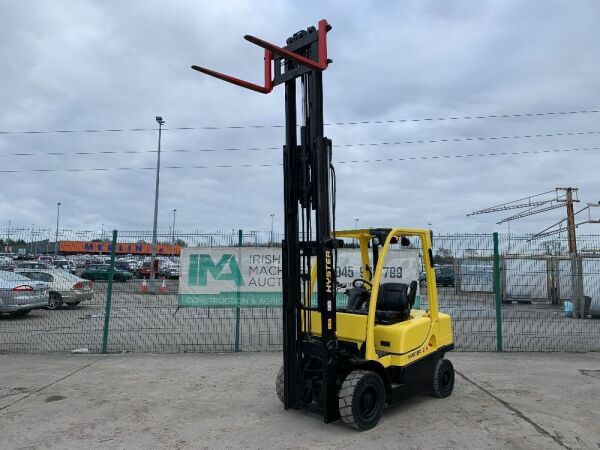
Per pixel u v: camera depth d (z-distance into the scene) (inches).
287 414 225.3
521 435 197.6
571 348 395.9
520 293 472.1
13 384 281.4
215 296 381.1
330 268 213.2
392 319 235.6
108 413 228.5
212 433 201.3
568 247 699.4
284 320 229.9
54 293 608.7
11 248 458.6
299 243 226.8
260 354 371.2
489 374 306.5
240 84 219.0
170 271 421.7
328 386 209.2
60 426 210.4
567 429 205.0
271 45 180.5
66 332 459.2
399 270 378.3
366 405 206.5
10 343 413.1
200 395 259.1
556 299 480.1
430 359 245.9
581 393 262.4
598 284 487.2
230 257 382.9
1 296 513.0
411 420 216.5
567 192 1104.8
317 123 217.2
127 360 350.0
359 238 268.8
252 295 380.8
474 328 430.3
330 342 209.6
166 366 329.4
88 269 751.1
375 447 185.0
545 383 283.9
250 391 266.5
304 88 227.0
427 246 253.1
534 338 433.1
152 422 215.5
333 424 210.5
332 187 220.8
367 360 208.5
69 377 298.4
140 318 449.1
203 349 390.3
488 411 229.5
